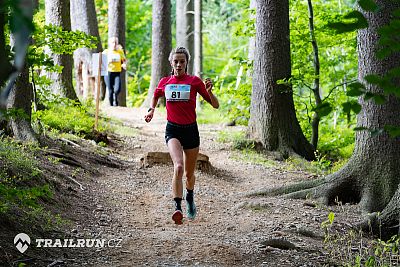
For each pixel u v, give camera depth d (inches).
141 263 281.3
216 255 297.4
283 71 650.8
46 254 283.7
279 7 647.1
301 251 323.3
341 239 343.3
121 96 1086.4
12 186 342.6
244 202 420.5
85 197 398.0
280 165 603.8
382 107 430.6
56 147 484.1
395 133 173.8
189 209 360.5
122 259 287.0
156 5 1045.2
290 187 457.4
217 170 543.5
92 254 292.7
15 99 454.6
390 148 432.8
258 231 358.0
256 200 435.8
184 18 1222.3
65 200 374.0
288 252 318.3
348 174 445.4
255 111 662.5
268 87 650.2
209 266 281.1
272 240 326.3
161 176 491.8
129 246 308.0
